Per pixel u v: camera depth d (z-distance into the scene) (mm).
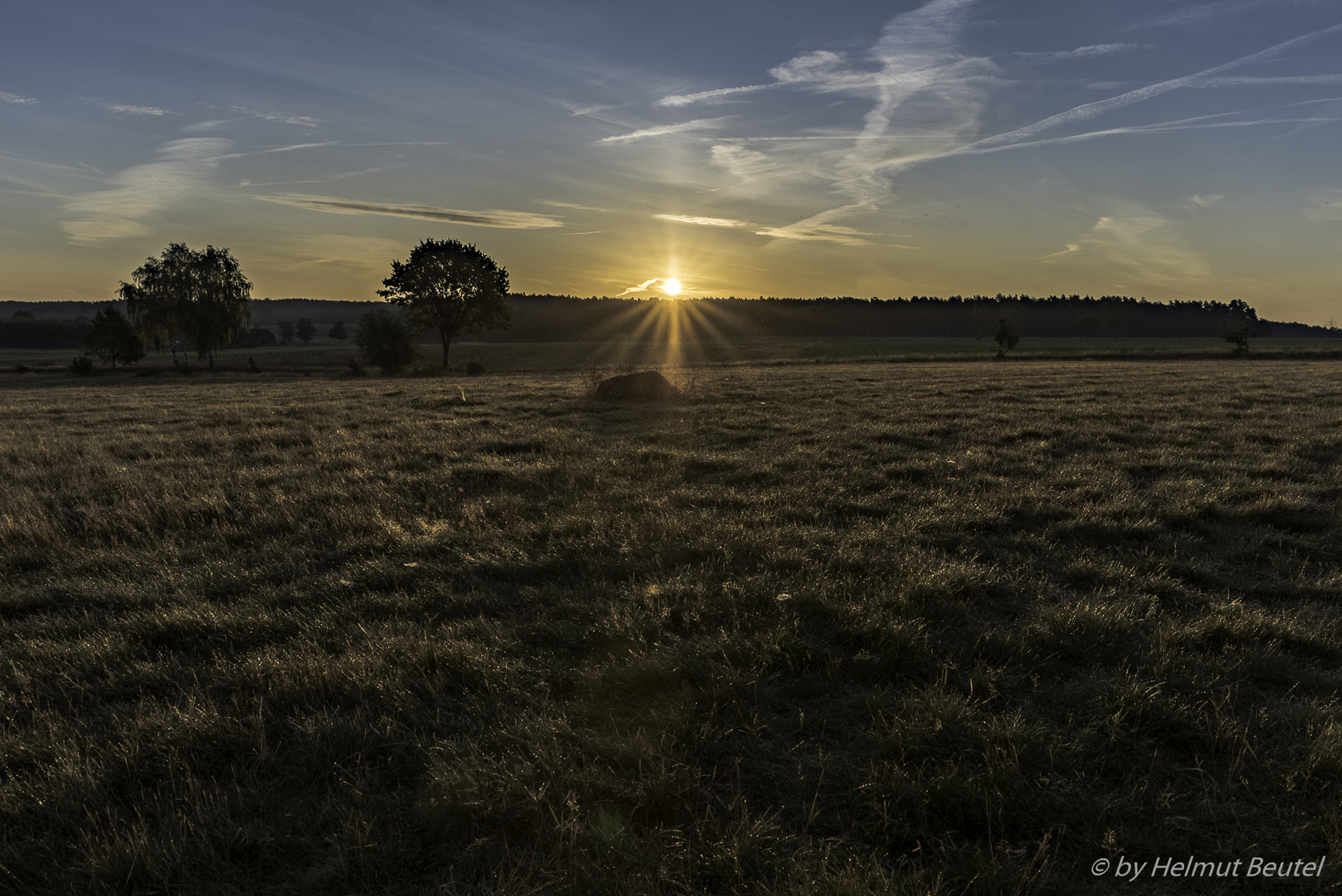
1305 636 4750
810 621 5035
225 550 6980
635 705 4059
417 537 7133
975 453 11539
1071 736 3645
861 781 3379
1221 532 7430
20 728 3875
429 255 72562
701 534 7141
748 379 29531
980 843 3018
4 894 2754
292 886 2811
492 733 3695
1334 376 26719
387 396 24125
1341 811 3064
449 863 2930
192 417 17969
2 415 19609
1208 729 3686
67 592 5828
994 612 5375
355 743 3654
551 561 6418
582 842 2986
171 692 4254
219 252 81188
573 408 19109
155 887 2789
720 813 3188
